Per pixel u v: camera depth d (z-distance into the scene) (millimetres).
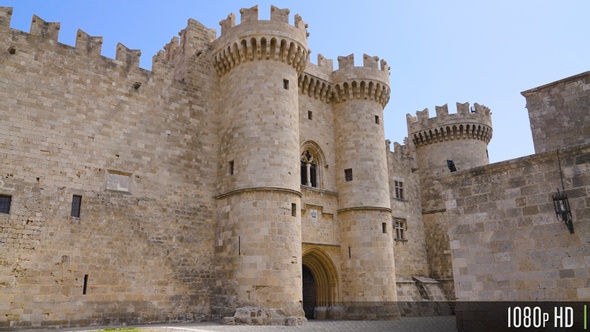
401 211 48781
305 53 34125
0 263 22719
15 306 22641
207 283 29641
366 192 37406
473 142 52250
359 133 38969
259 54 32281
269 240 28422
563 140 19312
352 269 36000
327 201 37500
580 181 15680
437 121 52531
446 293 47469
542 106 20156
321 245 35812
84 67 27969
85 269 25172
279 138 31000
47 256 24109
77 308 24375
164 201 29250
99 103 28031
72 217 25438
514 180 17266
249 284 27594
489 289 17188
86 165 26641
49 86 26328
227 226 29922
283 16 33125
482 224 17797
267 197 29312
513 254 16812
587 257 15094
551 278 15758
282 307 27453
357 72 39844
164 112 30828
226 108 32906
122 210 27359
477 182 18250
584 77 19172
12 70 25266
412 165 52906
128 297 26297
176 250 28922
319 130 38844
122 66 29688
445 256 48812
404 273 46594
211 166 32219
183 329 22875
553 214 16078
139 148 29031
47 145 25500
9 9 25969
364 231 36500
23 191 24188
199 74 33594
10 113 24703
